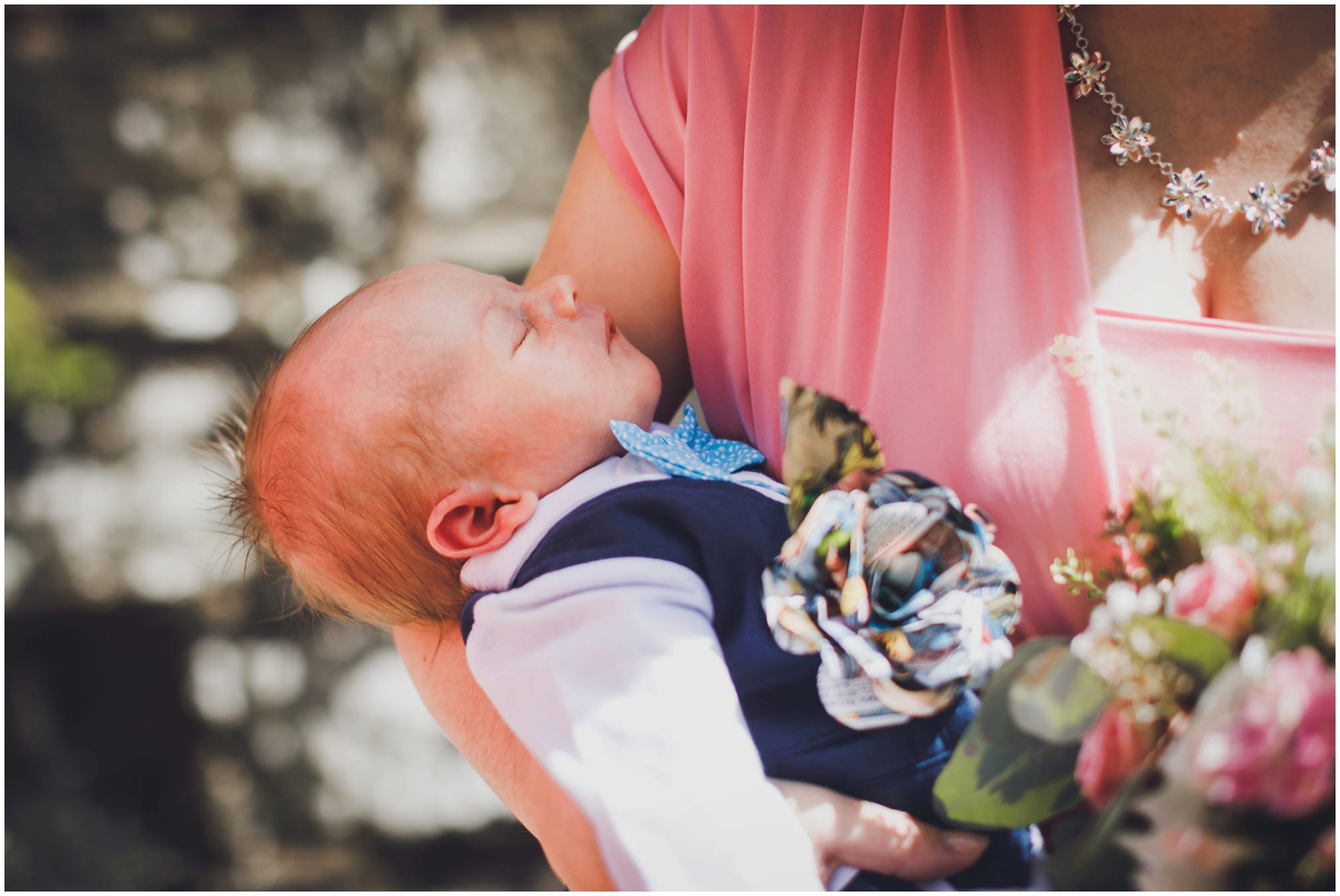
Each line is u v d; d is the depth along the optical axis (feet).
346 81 14.90
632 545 3.59
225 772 13.88
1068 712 2.98
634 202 4.30
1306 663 2.80
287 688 14.06
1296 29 3.22
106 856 13.43
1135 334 3.20
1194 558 3.01
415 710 14.14
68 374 13.89
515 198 15.76
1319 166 3.21
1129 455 3.16
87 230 14.08
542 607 3.59
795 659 3.45
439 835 13.85
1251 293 3.26
